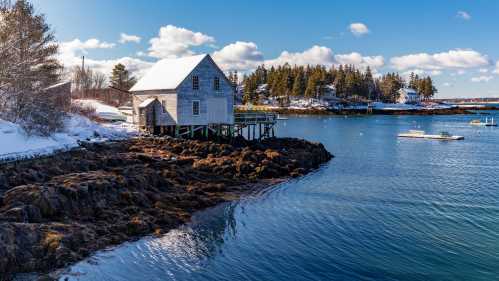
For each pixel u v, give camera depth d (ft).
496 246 57.47
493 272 49.73
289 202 79.56
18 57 101.76
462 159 138.51
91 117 143.95
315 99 532.32
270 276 48.65
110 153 98.37
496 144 182.80
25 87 98.17
